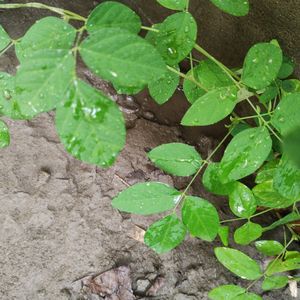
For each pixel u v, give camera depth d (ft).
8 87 0.78
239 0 0.87
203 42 1.34
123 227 1.14
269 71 0.84
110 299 1.07
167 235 0.87
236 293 0.96
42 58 0.61
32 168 1.15
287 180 0.81
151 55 0.62
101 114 0.60
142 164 1.22
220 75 1.01
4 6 0.84
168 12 1.36
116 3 0.71
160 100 1.00
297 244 1.23
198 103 0.82
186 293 1.12
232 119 1.12
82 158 0.62
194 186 1.24
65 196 1.14
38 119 1.20
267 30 1.11
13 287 1.04
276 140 1.01
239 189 0.93
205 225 0.85
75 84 0.60
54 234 1.10
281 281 0.99
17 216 1.09
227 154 0.82
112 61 0.61
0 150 1.15
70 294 1.06
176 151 0.88
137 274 1.11
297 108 0.78
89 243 1.11
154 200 0.85
